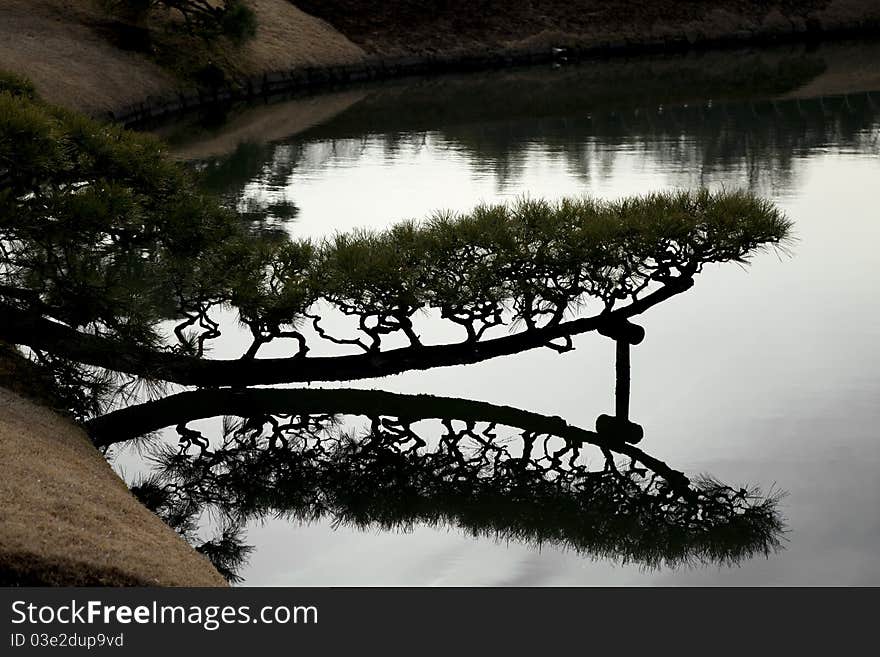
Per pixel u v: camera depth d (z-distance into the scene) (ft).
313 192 76.89
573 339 47.26
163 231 36.94
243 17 137.28
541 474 36.01
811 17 204.54
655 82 148.36
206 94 133.49
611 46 188.85
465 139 103.40
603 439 38.04
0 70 42.11
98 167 36.32
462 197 74.33
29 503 24.25
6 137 32.55
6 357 36.88
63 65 116.57
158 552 24.79
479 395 41.45
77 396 36.86
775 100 126.21
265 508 33.55
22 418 31.35
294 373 39.47
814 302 50.62
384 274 38.22
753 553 30.09
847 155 89.51
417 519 33.06
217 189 77.77
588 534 31.91
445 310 39.60
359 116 121.60
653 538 31.60
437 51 174.70
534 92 141.59
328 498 34.53
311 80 153.99
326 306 51.11
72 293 35.27
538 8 191.93
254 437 38.58
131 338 36.91
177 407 40.04
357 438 38.75
